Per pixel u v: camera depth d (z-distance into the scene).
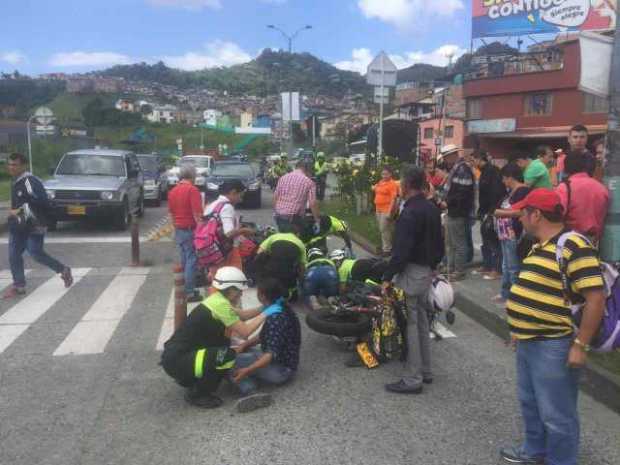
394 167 15.16
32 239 8.23
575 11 32.28
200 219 7.44
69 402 4.84
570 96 33.81
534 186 6.85
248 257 8.55
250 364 5.04
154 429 4.38
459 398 4.90
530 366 3.49
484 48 41.78
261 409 4.70
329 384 5.20
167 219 13.08
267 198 24.27
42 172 35.97
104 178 14.58
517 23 33.84
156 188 20.98
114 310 7.55
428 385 5.17
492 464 3.88
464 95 40.59
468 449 4.08
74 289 8.64
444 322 7.04
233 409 4.70
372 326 5.69
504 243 7.07
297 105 35.97
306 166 9.16
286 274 6.97
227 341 4.93
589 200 5.08
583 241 3.22
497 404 4.79
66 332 6.64
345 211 16.69
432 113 59.47
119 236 13.66
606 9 31.62
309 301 7.43
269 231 9.16
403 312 5.55
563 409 3.43
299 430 4.36
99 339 6.40
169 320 7.10
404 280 4.93
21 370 5.53
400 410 4.68
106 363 5.71
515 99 36.97
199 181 21.94
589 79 5.33
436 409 4.70
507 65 38.88
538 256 3.39
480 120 38.50
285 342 5.07
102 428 4.40
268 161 39.47
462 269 8.52
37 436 4.28
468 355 5.94
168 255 11.30
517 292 3.46
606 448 4.10
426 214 4.81
